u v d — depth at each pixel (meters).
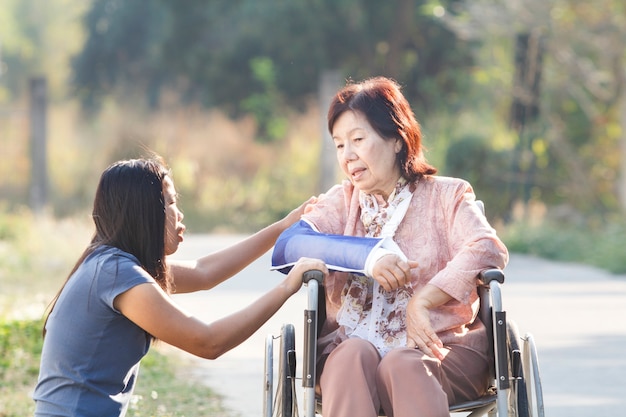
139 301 6.59
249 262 8.01
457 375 7.08
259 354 14.23
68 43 79.06
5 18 77.88
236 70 43.72
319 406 7.30
